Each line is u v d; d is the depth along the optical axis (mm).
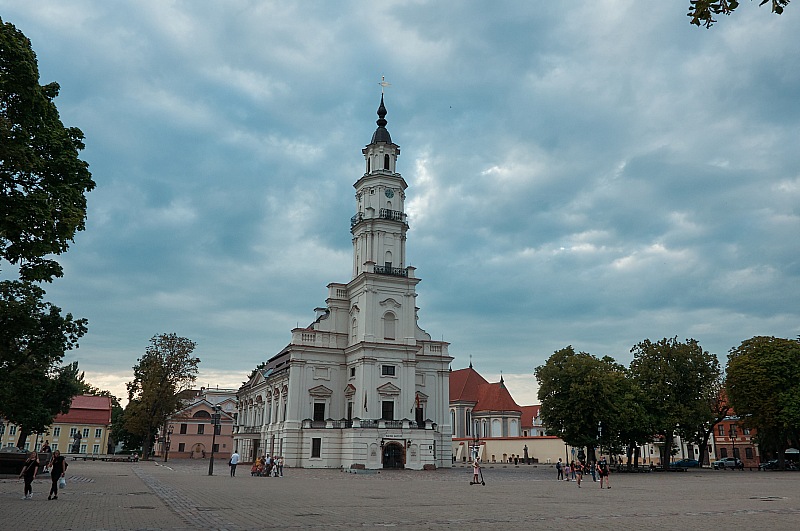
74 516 20188
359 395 71875
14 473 40938
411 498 29500
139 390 89688
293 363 74562
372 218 78188
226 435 127938
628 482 46969
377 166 81875
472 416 122250
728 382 71188
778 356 66812
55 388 65562
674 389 70875
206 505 24750
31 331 43969
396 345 73938
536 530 17438
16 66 21625
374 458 67812
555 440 93750
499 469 74250
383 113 84688
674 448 76625
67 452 111000
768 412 66000
